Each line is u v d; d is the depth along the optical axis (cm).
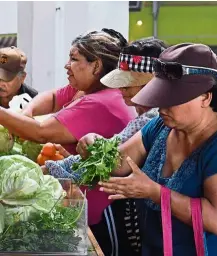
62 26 443
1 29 502
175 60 166
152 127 202
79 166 178
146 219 195
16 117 256
